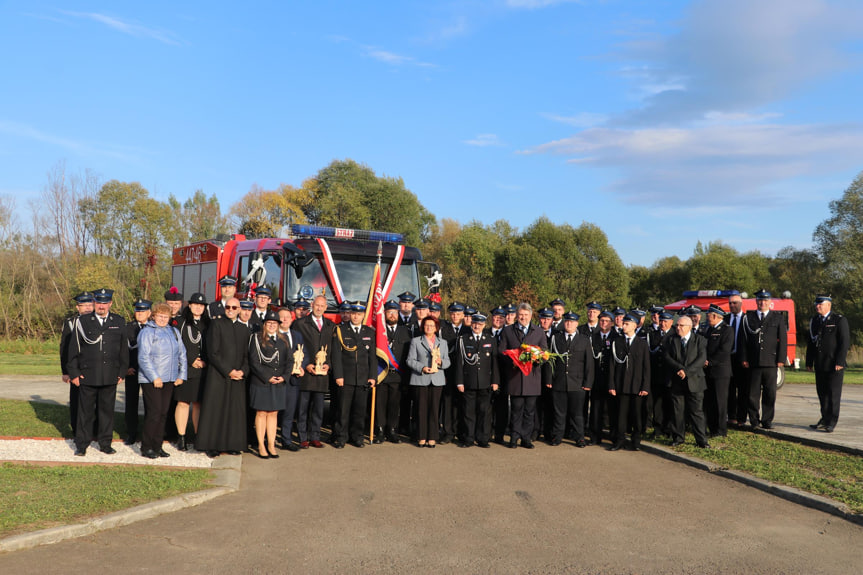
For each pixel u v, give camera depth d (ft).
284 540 19.25
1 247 123.75
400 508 22.75
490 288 166.61
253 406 30.32
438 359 34.17
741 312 39.60
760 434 37.93
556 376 35.22
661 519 22.08
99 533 19.39
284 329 31.68
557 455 32.76
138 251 143.23
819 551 19.19
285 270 39.42
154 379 28.78
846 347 37.04
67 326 30.60
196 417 33.14
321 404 33.60
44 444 31.30
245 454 31.40
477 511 22.58
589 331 37.91
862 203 147.64
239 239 50.75
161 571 16.71
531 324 35.81
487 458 31.63
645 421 35.06
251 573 16.74
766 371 38.17
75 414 32.60
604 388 35.76
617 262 179.93
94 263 126.21
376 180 213.66
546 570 17.34
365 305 39.75
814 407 49.98
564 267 174.50
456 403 36.65
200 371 31.09
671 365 34.12
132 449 30.96
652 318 41.29
